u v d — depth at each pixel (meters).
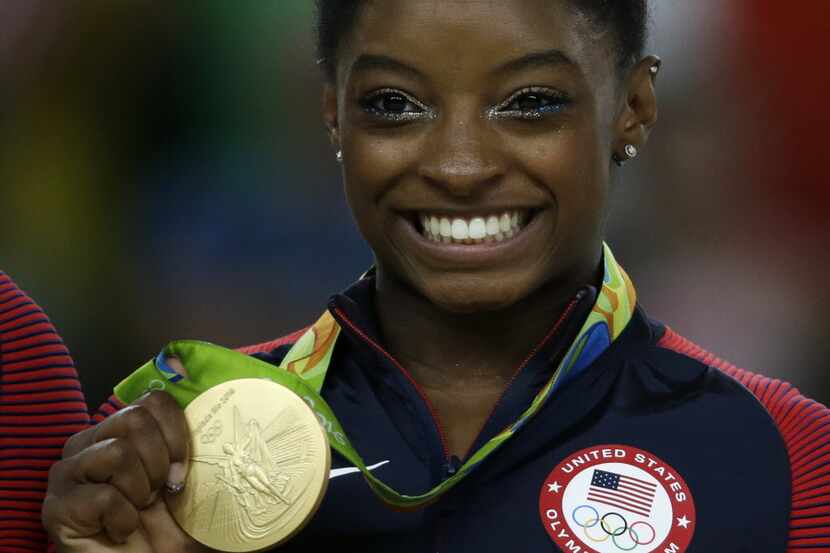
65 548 8.28
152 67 24.81
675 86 22.20
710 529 8.41
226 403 8.37
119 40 24.88
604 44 8.61
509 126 8.35
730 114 22.20
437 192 8.40
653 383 8.98
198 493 8.33
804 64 22.19
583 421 8.83
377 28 8.41
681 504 8.48
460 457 8.94
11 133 24.67
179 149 24.55
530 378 8.84
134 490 8.16
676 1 22.17
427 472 8.76
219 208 24.22
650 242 22.05
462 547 8.49
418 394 8.88
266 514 8.20
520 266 8.54
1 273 9.45
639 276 21.95
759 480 8.55
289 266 23.86
